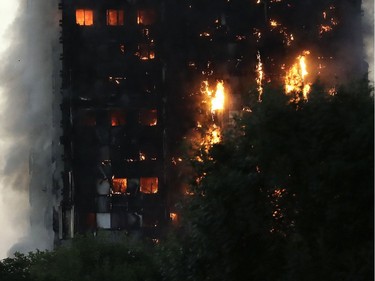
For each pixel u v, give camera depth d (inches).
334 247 3501.5
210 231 3909.9
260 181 3772.1
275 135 3683.6
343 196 3447.3
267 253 3848.4
